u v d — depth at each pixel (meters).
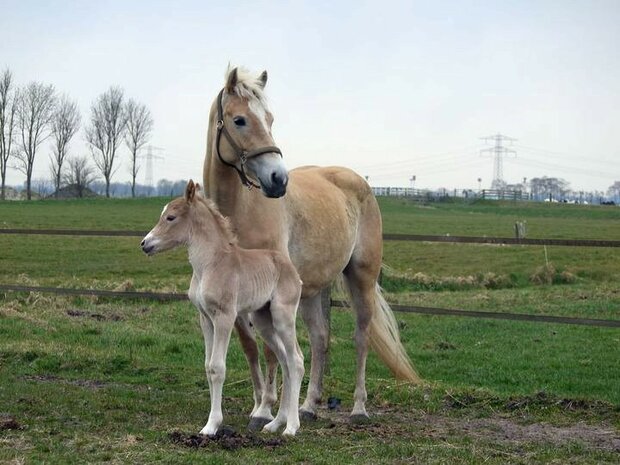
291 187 7.22
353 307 8.15
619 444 6.62
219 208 6.80
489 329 13.42
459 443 6.45
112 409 7.25
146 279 18.14
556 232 36.91
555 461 5.89
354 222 7.96
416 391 8.45
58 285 16.11
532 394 8.36
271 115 6.77
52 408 7.14
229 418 7.09
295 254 7.15
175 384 8.76
